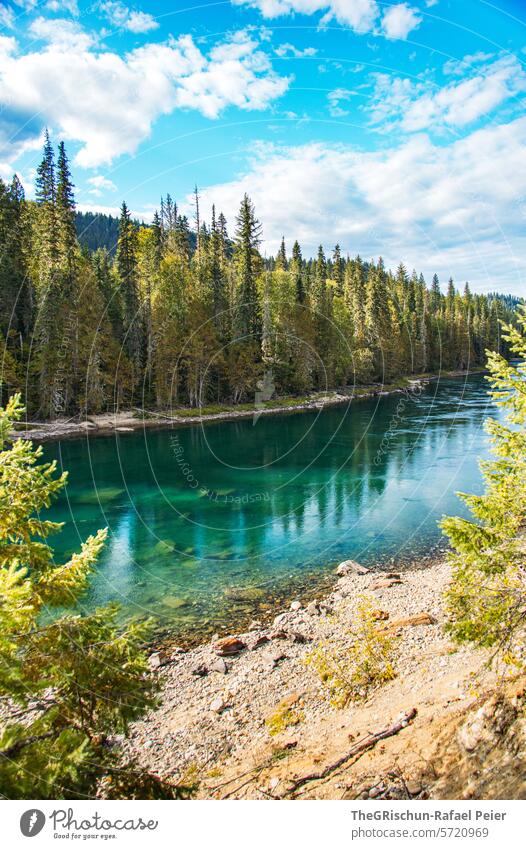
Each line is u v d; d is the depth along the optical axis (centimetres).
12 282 3909
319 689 791
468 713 548
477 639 553
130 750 681
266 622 1077
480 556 566
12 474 484
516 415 643
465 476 2203
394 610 1058
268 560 1431
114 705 466
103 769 452
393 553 1453
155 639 1017
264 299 5044
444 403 4688
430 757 504
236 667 891
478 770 454
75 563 500
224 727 721
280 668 873
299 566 1387
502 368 652
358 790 483
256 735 691
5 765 382
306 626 1032
